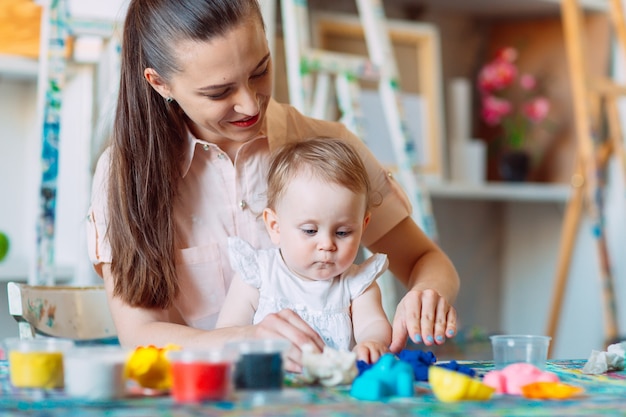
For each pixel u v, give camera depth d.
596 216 3.24
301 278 1.60
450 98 3.71
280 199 1.59
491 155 3.88
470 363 1.48
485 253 4.05
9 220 2.89
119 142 1.63
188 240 1.73
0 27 2.57
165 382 1.16
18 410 1.00
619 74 3.74
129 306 1.64
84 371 1.08
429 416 0.99
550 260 3.95
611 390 1.20
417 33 3.54
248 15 1.48
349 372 1.21
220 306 1.75
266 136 1.75
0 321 2.76
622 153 3.44
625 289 3.73
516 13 3.80
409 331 1.48
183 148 1.70
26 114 2.91
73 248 2.69
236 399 1.08
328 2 3.40
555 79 3.77
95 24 2.42
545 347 1.35
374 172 1.84
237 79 1.48
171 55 1.50
